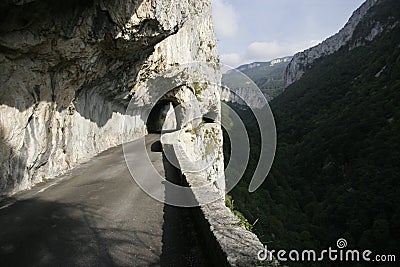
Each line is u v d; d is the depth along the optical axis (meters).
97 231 4.25
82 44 7.33
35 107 7.09
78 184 7.34
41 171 7.80
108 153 12.48
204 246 3.61
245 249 2.76
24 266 3.26
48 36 6.39
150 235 4.11
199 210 4.12
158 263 3.29
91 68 8.84
